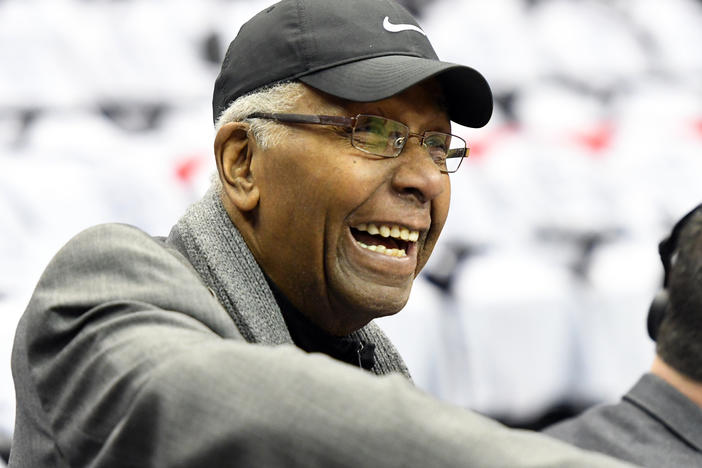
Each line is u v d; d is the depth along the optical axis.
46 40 8.54
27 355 3.21
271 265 3.97
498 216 9.20
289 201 3.85
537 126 9.46
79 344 2.95
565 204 9.33
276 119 3.84
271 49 3.88
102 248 3.29
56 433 2.97
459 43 9.43
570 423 5.05
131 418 2.55
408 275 4.01
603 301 9.24
